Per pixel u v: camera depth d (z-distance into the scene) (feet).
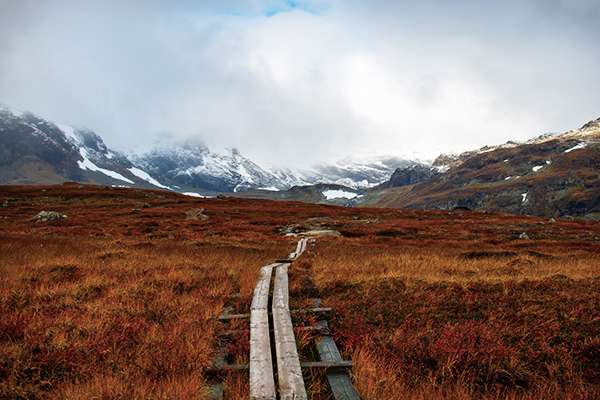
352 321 24.90
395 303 29.04
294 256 66.33
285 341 20.01
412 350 20.47
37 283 33.14
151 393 15.55
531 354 20.01
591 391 16.75
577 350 20.75
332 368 18.35
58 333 21.35
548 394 16.56
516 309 27.45
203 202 360.69
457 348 19.99
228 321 25.29
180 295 31.40
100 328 22.20
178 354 18.86
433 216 297.33
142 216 211.82
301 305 28.68
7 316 23.30
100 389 15.65
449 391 16.80
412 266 49.55
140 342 21.12
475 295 30.66
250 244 95.76
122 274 39.09
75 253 55.93
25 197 314.35
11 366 17.58
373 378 17.35
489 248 104.22
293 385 15.46
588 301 28.55
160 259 51.16
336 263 51.80
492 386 17.63
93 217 191.83
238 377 16.44
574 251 94.43
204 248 72.08
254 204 371.56
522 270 47.29
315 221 214.48
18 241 71.10
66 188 378.53
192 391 15.43
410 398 16.33
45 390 16.63
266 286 33.32
